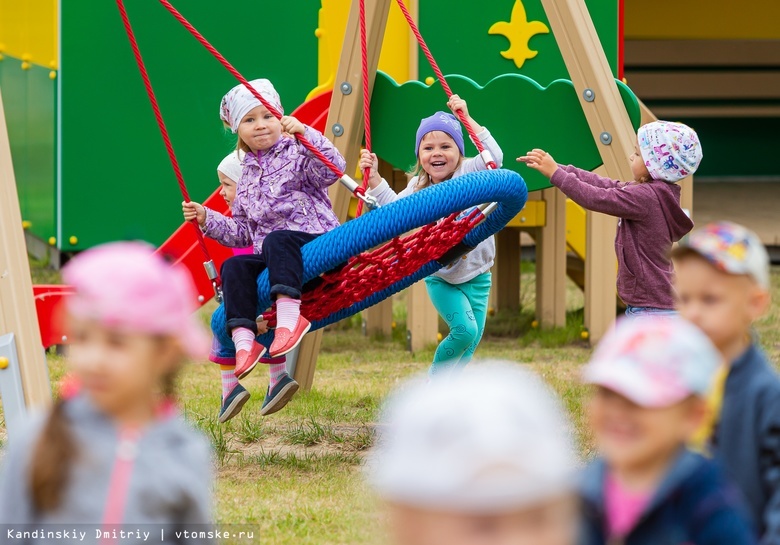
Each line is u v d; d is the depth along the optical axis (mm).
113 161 13562
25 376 6832
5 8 16359
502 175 7016
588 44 9047
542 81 12320
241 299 6934
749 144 26734
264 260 7055
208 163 13656
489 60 12305
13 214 7016
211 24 13375
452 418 2301
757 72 25641
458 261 8438
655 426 3100
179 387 9836
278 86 13430
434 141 8414
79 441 3258
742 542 3105
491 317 13898
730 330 3744
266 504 6230
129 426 3311
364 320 13180
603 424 3184
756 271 3732
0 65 16766
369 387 9898
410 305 12023
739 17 25062
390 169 12492
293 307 6750
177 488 3295
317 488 6582
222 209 10734
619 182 7930
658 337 3125
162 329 3215
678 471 3148
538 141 9398
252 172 7477
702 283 3752
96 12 13375
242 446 7785
